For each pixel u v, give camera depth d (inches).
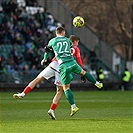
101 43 3577.8
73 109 1279.5
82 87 3248.0
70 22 3612.2
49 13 3666.3
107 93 2891.2
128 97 2463.1
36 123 1183.6
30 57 3265.3
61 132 1014.4
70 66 1263.5
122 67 3555.6
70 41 1289.4
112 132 1015.0
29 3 3622.0
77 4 4409.5
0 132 1014.4
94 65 3484.3
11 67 3139.8
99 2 4362.7
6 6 3476.9
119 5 4269.2
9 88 3019.2
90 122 1205.1
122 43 4291.3
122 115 1418.6
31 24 3499.0
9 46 3284.9
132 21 4168.3
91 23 4402.1
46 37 3499.0
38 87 3068.4
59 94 1296.8
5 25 3366.1
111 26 4350.4
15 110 1601.9
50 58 3253.0
